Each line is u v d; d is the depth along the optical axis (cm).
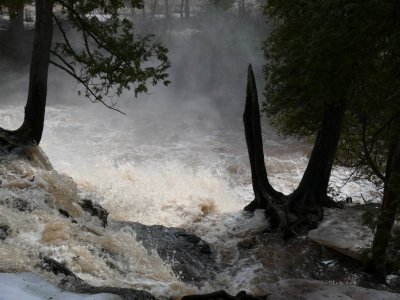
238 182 1866
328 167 1205
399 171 783
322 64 760
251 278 959
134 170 1811
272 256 1049
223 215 1303
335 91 812
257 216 1234
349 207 1234
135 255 848
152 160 2023
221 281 938
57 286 564
